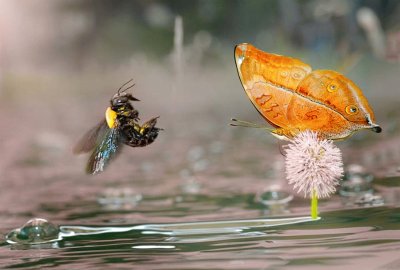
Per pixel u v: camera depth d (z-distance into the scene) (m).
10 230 1.85
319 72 1.80
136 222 1.86
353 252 1.76
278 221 1.83
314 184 1.80
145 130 1.82
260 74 1.80
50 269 1.77
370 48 5.14
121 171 2.22
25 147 3.12
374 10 6.15
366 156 2.04
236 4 8.50
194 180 2.01
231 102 5.42
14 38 8.84
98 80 7.93
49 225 1.83
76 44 9.09
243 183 1.98
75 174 2.20
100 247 1.80
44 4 9.21
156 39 8.79
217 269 1.75
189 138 3.27
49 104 6.26
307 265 1.75
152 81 7.21
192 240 1.80
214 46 7.87
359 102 1.80
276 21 7.73
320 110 1.80
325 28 6.42
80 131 3.74
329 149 1.80
